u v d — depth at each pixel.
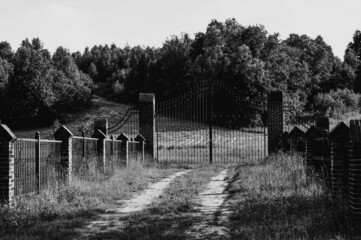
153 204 11.38
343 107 61.06
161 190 14.32
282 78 62.44
